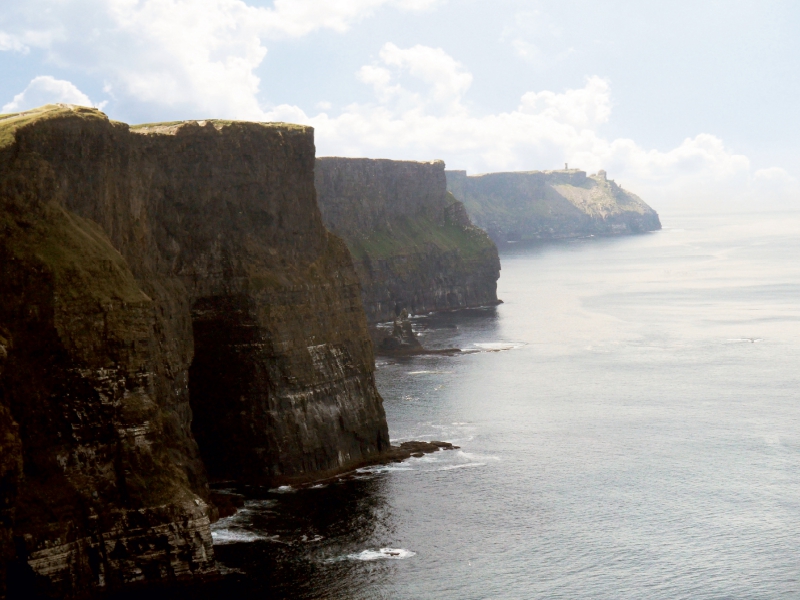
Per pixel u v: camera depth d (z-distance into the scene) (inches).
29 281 3267.7
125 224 3890.3
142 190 4069.9
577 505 4133.9
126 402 3336.6
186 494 3353.8
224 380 4463.6
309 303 4653.1
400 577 3395.7
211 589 3267.7
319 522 3907.5
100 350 3307.1
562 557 3592.5
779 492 4301.2
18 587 3021.7
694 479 4485.7
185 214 4338.1
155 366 3676.2
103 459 3280.0
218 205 4436.5
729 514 4030.5
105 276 3395.7
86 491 3211.1
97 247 3467.0
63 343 3240.7
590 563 3540.8
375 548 3646.7
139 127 4352.9
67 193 3555.6
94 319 3307.1
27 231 3351.4
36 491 3115.2
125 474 3280.0
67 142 3545.8
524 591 3302.2
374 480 4451.3
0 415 2950.3
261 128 4581.7
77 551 3127.5
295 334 4542.3
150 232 4158.5
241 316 4429.1
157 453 3376.0
